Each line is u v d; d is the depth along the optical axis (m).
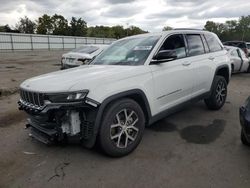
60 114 3.01
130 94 3.40
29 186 2.81
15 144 3.91
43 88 3.09
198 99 4.92
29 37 43.88
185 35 4.68
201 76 4.82
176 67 4.17
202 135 4.17
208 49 5.23
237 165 3.17
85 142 3.20
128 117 3.44
